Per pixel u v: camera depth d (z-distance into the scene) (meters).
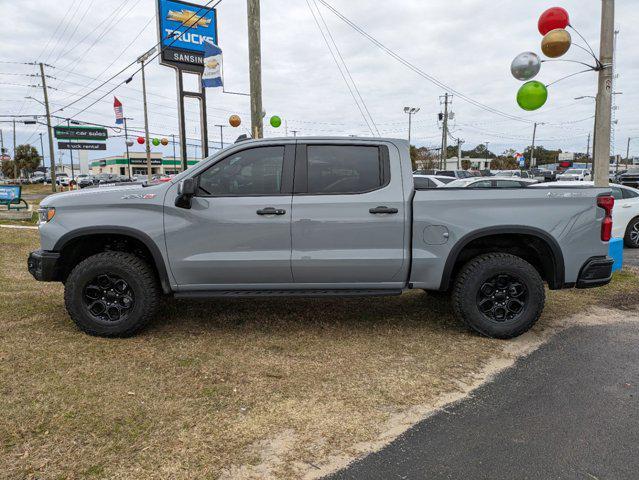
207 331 4.76
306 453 2.77
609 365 4.07
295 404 3.32
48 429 2.92
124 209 4.39
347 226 4.36
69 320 4.98
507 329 4.54
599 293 6.39
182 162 23.91
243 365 3.95
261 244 4.37
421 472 2.61
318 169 4.44
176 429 2.97
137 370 3.80
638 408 3.34
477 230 4.40
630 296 6.25
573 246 4.48
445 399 3.45
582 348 4.45
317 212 4.34
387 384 3.66
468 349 4.38
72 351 4.15
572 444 2.89
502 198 4.41
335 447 2.84
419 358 4.16
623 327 5.05
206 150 24.70
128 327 4.46
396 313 5.39
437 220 4.39
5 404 3.19
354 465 2.67
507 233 4.44
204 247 4.38
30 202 28.89
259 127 10.90
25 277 6.97
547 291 6.48
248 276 4.44
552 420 3.17
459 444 2.89
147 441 2.84
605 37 7.07
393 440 2.93
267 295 4.42
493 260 4.48
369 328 4.91
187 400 3.34
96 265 4.39
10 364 3.83
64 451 2.71
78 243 4.62
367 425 3.08
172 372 3.78
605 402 3.42
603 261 4.51
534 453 2.80
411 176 4.46
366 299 5.93
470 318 4.55
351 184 4.43
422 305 5.69
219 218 4.34
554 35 6.41
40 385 3.48
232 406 3.28
